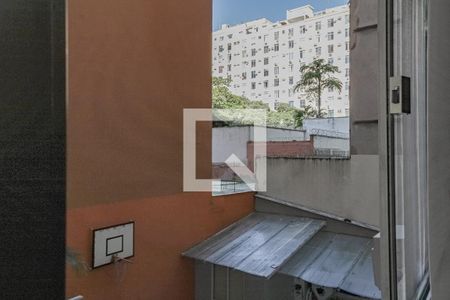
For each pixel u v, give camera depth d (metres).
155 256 5.77
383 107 1.12
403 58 1.17
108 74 4.96
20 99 0.58
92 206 4.79
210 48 7.06
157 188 5.86
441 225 0.83
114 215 5.10
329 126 11.59
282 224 7.26
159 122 5.88
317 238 6.81
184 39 6.43
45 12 0.60
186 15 6.48
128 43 5.30
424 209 1.28
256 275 5.54
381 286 1.14
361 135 3.24
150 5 5.73
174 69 6.19
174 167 6.18
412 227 1.26
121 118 5.18
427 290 1.25
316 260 6.09
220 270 6.23
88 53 4.66
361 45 3.23
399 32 1.15
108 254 4.96
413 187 1.26
